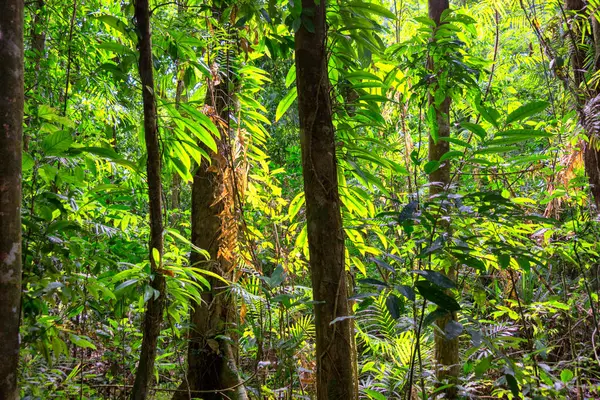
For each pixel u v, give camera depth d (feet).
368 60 8.47
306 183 6.70
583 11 13.08
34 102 9.53
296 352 10.16
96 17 7.00
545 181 13.30
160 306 6.53
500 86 16.42
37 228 6.23
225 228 9.40
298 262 11.11
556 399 8.94
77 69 11.05
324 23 6.91
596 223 10.50
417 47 10.12
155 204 6.53
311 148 6.66
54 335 6.66
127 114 11.55
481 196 6.35
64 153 6.73
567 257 10.27
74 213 8.30
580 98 12.43
